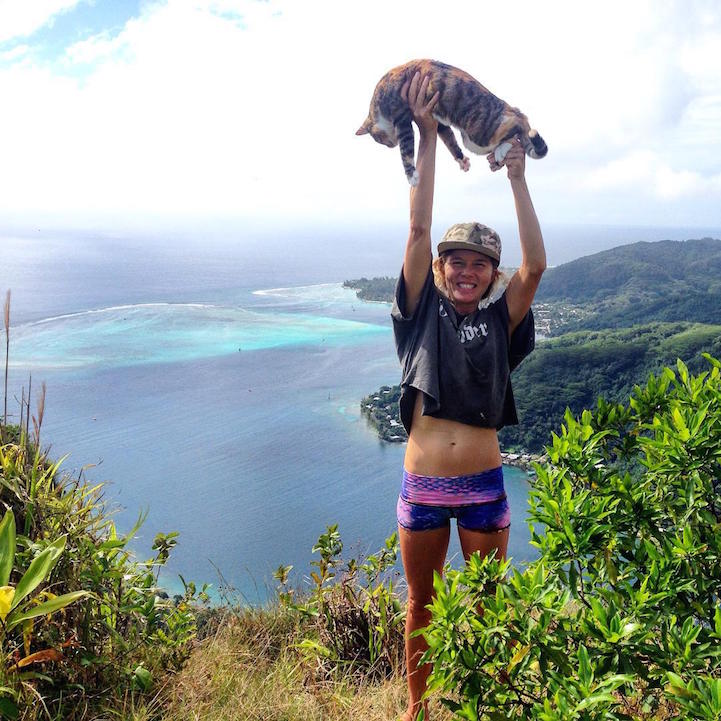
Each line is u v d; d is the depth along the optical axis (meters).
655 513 2.52
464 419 2.88
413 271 2.96
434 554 2.96
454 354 2.86
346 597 4.20
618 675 1.93
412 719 3.00
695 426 2.58
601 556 2.38
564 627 2.20
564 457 2.72
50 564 2.70
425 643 2.97
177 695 3.27
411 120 3.14
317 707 3.33
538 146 2.98
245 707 3.23
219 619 4.61
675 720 1.93
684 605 2.31
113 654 3.22
